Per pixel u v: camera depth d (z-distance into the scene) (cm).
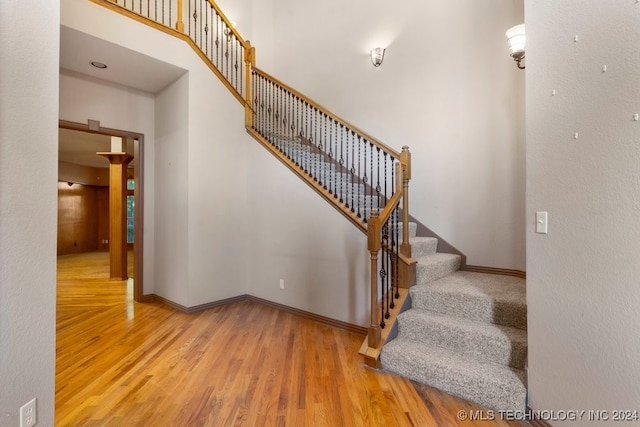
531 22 180
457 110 357
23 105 120
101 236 1046
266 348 283
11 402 114
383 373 240
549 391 171
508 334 222
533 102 179
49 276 131
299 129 508
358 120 444
